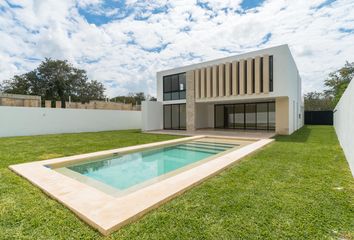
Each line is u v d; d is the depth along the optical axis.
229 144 10.39
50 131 16.28
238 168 5.36
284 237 2.45
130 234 2.54
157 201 3.28
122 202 3.28
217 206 3.23
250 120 17.14
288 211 3.05
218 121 18.97
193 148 9.65
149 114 18.20
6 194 3.80
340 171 5.04
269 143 9.53
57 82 33.28
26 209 3.21
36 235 2.55
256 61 13.05
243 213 3.00
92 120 18.95
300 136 12.34
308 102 35.00
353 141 4.80
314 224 2.72
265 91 12.61
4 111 13.95
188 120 16.80
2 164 6.06
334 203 3.31
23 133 14.85
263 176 4.68
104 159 7.47
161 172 6.07
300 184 4.16
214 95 14.84
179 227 2.67
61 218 2.95
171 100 18.41
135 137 13.25
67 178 4.61
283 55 12.30
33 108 15.38
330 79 28.94
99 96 39.56
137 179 5.37
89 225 2.76
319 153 7.18
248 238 2.43
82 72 36.81
